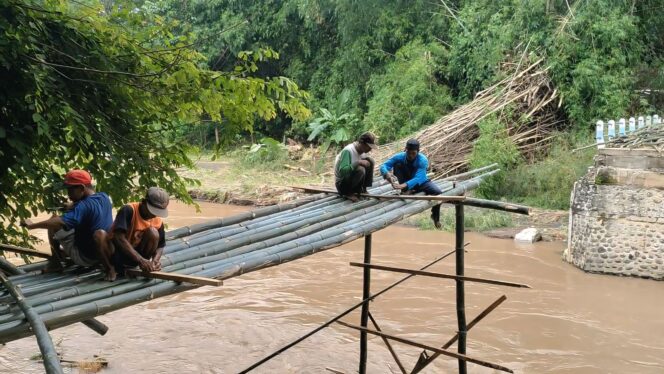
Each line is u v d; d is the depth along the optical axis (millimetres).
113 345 8539
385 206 6230
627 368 7785
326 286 11219
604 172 11711
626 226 11586
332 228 5480
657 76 18422
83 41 5832
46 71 5242
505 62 19938
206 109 6680
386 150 19000
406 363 8031
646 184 11391
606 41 18109
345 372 7762
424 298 10438
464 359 6184
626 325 9203
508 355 8172
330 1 24797
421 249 13516
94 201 4270
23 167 5527
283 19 26484
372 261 12641
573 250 12359
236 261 4578
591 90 18062
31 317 3318
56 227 4102
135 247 4168
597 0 18297
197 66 6734
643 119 14430
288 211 6113
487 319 9430
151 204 4109
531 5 19078
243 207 18703
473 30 21172
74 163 6355
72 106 5676
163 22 6836
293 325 9383
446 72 22172
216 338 8836
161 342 8672
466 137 18484
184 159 6938
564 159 16797
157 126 7352
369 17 24219
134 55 6020
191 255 4652
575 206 12320
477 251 13297
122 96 6121
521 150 18047
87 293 3891
